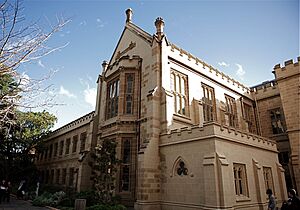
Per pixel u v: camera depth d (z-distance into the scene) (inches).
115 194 666.8
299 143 783.1
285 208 376.5
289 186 888.9
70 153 1179.3
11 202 784.9
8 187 803.4
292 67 853.2
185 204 533.6
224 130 543.2
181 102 778.2
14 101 213.0
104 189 621.3
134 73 815.7
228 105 1007.0
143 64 808.3
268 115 1093.8
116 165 659.4
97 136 928.9
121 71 815.1
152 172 615.8
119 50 1002.7
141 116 739.4
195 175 530.6
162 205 595.5
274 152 716.7
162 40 766.5
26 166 1173.1
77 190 840.9
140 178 606.9
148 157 620.1
